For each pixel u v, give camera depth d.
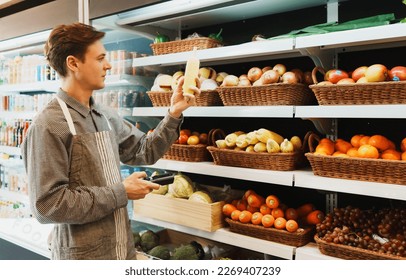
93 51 1.43
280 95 1.71
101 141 1.49
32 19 2.45
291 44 1.65
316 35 1.57
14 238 2.84
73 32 1.40
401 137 1.80
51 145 1.34
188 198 2.08
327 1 1.97
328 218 1.68
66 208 1.31
